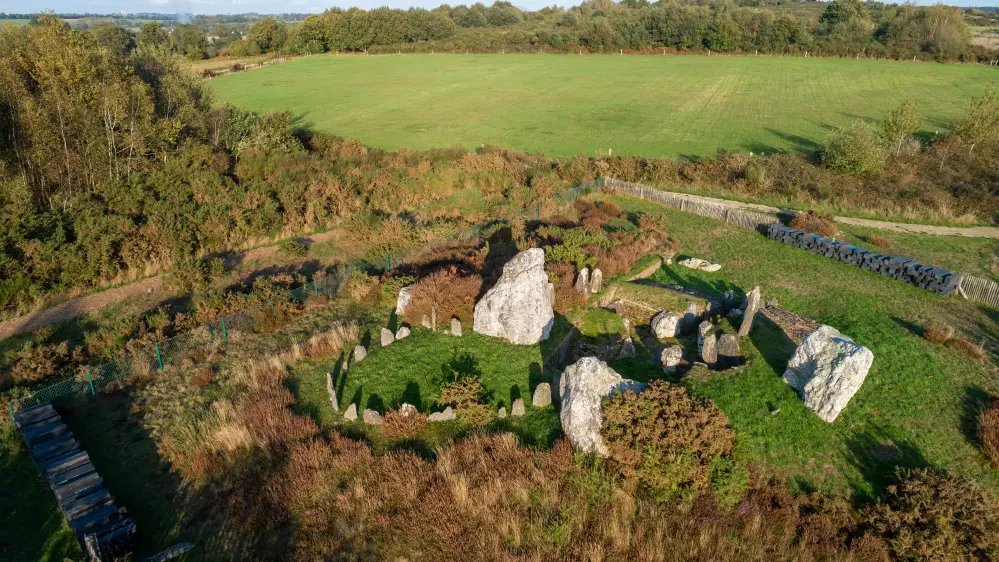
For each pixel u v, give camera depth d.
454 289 27.09
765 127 75.06
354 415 20.55
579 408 18.91
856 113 81.19
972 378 22.91
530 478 17.56
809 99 91.56
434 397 21.58
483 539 15.96
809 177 51.12
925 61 125.62
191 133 51.22
